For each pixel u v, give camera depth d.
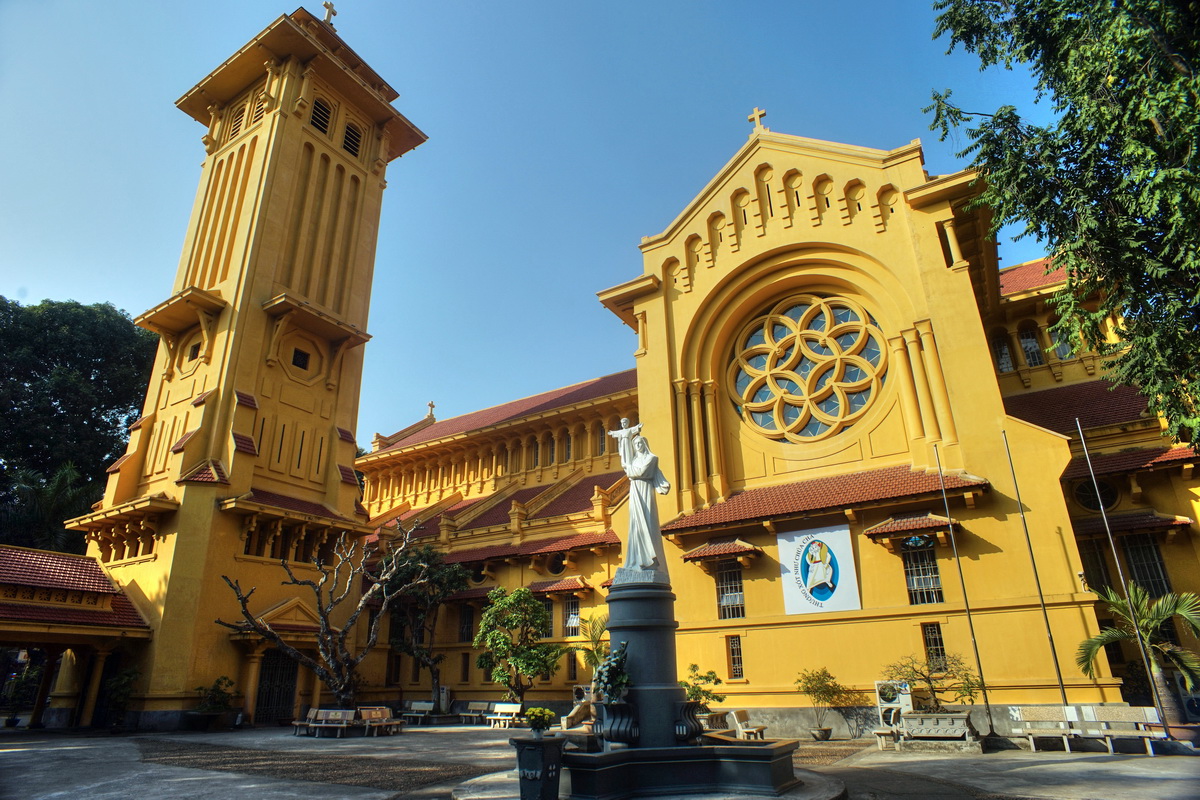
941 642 20.69
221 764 16.09
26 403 43.12
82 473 44.38
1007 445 21.03
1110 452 22.38
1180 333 13.65
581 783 10.29
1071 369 26.64
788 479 25.69
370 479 49.03
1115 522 21.12
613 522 28.23
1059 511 19.92
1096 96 14.15
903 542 21.67
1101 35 14.00
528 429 40.91
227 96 41.72
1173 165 13.29
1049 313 27.53
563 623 30.53
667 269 29.84
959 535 21.14
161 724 25.89
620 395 36.66
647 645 12.27
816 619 22.53
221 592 28.70
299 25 38.91
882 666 21.17
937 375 23.08
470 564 34.09
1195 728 15.84
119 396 47.91
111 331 48.22
